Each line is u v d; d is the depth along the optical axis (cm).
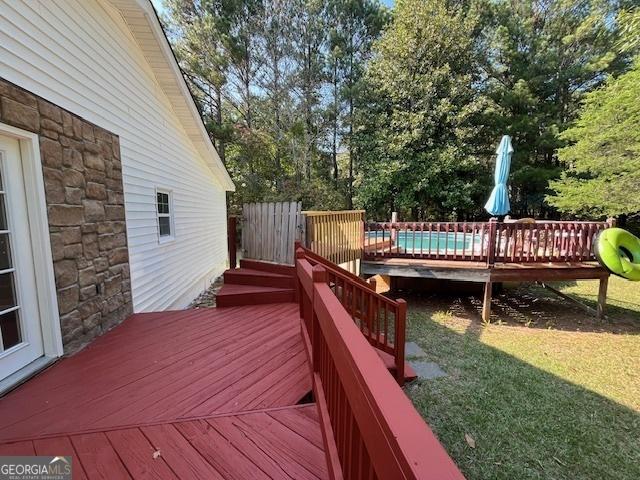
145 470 150
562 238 584
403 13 1420
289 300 432
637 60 838
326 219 538
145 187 457
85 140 313
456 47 1384
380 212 1664
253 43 1638
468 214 1644
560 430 286
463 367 398
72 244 288
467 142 1434
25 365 241
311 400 216
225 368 249
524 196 1555
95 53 335
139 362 261
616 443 271
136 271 420
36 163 248
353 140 1620
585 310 629
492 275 570
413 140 1413
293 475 146
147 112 468
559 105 1510
